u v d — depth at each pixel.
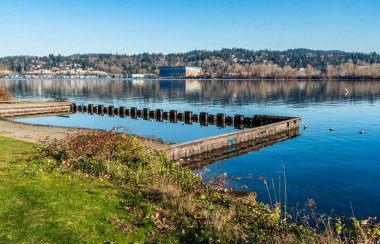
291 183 16.03
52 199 8.20
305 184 15.89
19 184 9.24
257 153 23.16
